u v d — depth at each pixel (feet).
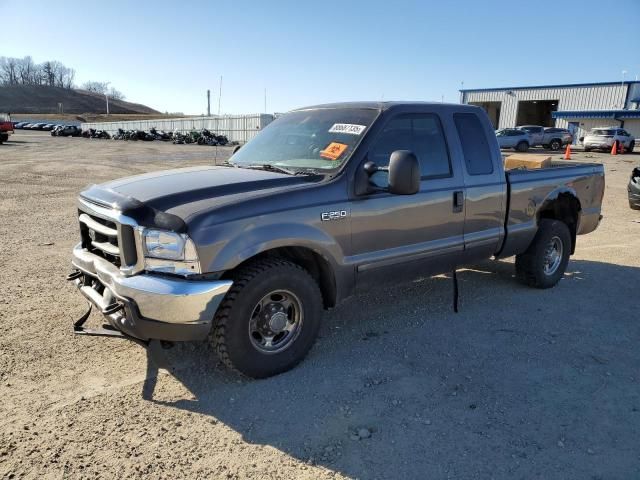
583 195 19.98
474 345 14.33
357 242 13.19
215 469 9.16
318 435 10.17
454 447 9.87
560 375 12.73
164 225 10.68
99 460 9.30
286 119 16.33
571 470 9.30
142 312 10.66
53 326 14.85
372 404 11.27
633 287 19.79
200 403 11.19
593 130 114.52
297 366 12.85
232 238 11.02
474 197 15.81
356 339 14.58
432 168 14.87
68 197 40.93
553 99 158.30
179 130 198.29
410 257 14.40
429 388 11.98
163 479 8.87
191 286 10.58
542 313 16.83
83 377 12.16
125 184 12.69
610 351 14.15
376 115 13.99
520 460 9.54
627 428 10.61
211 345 11.82
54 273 19.81
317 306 12.60
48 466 9.09
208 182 12.26
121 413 10.75
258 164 14.42
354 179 12.98
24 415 10.58
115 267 11.55
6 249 23.43
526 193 17.53
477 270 21.61
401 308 17.06
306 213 12.10
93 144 147.23
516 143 113.39
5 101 533.55
